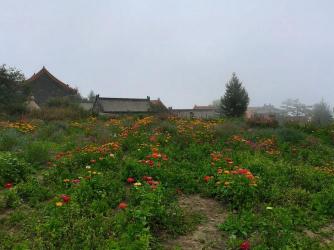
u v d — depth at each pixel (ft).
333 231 21.76
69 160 32.48
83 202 22.99
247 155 39.24
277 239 18.60
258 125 70.13
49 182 28.02
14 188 25.20
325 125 67.05
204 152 40.50
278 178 30.19
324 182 30.89
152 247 18.16
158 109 166.50
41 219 20.77
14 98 100.89
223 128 54.24
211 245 18.89
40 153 36.01
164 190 24.91
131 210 20.35
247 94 145.38
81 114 95.76
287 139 52.31
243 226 20.53
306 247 18.61
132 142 44.06
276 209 23.09
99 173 27.50
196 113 195.11
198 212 23.48
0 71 100.22
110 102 166.09
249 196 24.57
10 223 20.97
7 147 42.37
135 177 28.12
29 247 17.63
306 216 23.31
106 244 17.52
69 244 17.80
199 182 28.96
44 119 87.86
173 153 38.32
